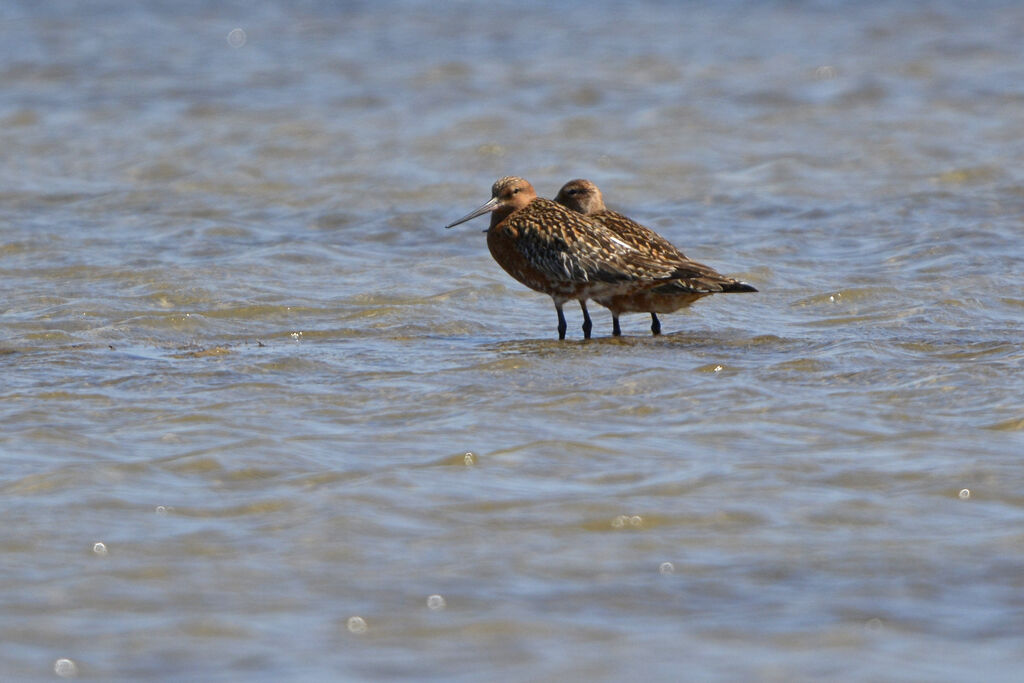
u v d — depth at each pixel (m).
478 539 9.15
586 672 7.39
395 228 20.91
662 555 8.87
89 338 15.09
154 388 12.82
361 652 7.64
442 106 29.27
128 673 7.43
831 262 18.47
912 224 20.23
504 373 13.29
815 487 9.95
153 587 8.45
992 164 23.42
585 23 39.22
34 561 8.79
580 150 25.64
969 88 29.94
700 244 19.64
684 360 13.70
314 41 37.03
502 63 33.69
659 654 7.58
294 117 28.25
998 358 13.26
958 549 8.85
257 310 16.19
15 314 16.06
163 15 41.09
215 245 19.75
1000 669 7.36
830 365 13.26
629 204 22.27
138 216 21.47
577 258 15.15
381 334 15.39
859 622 7.92
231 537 9.20
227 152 25.52
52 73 32.84
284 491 10.01
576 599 8.27
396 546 9.05
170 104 29.58
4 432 11.38
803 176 23.41
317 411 12.05
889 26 37.59
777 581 8.48
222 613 8.10
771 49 34.91
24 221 21.03
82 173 24.34
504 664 7.49
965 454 10.51
